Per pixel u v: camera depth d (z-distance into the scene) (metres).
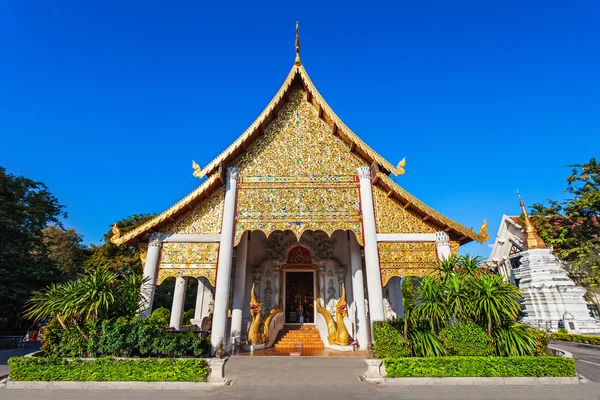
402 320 10.53
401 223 13.05
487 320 9.64
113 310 9.99
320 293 17.91
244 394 7.75
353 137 13.56
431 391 7.90
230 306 17.53
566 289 22.39
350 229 12.96
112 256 28.52
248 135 13.70
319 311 16.62
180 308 16.78
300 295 18.50
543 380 8.48
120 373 8.52
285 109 15.00
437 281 10.31
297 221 13.02
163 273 12.37
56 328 9.50
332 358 12.24
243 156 14.09
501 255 33.50
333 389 8.11
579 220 23.42
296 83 15.37
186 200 12.70
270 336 15.85
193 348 10.16
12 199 21.81
